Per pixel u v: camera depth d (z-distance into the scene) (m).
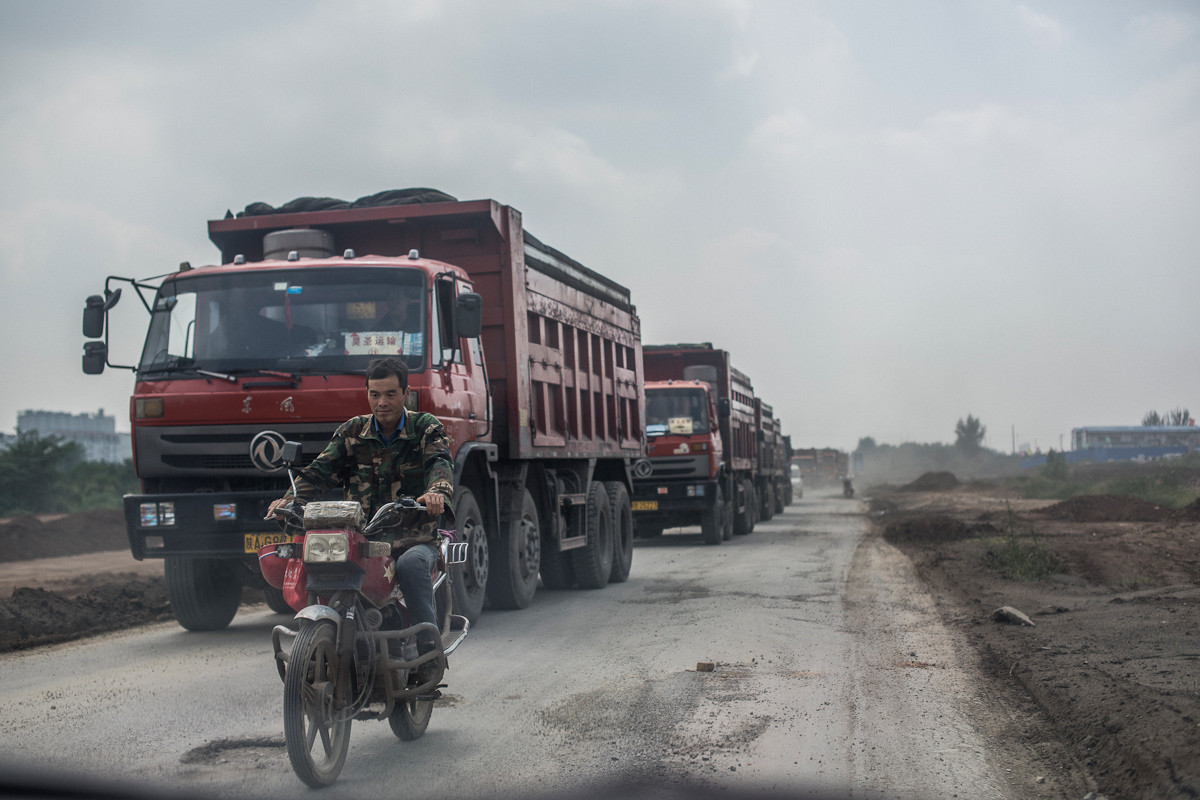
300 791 4.34
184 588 9.19
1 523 20.78
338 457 5.04
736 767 4.63
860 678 6.63
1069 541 16.70
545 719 5.62
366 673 4.70
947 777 4.49
